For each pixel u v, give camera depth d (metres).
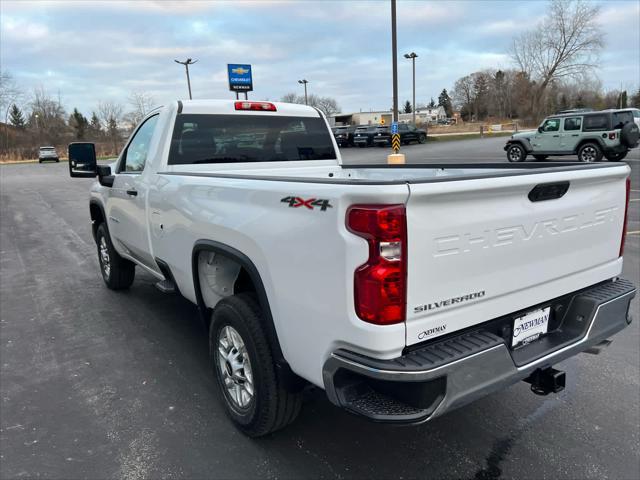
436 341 2.15
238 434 3.01
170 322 4.84
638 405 3.28
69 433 3.06
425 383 1.97
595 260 2.83
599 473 2.64
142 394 3.50
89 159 5.12
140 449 2.88
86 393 3.53
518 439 2.94
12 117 78.31
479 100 93.88
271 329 2.55
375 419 1.99
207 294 3.35
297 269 2.26
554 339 2.62
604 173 2.71
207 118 4.12
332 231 2.05
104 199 5.29
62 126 76.25
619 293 2.82
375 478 2.62
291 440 2.95
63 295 5.75
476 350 2.10
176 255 3.54
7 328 4.78
